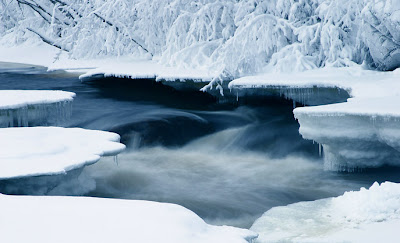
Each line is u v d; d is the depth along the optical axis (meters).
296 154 10.03
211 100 12.99
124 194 7.55
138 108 12.52
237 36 12.43
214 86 12.38
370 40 11.35
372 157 8.02
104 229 3.08
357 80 10.23
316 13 13.43
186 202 7.21
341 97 10.43
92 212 3.38
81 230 3.06
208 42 13.57
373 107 7.69
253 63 12.45
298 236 5.44
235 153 10.47
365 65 11.99
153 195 7.53
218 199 7.34
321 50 12.66
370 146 7.93
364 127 7.72
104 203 3.59
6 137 7.18
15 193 6.02
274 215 6.25
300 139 10.47
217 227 3.43
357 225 5.50
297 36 13.41
